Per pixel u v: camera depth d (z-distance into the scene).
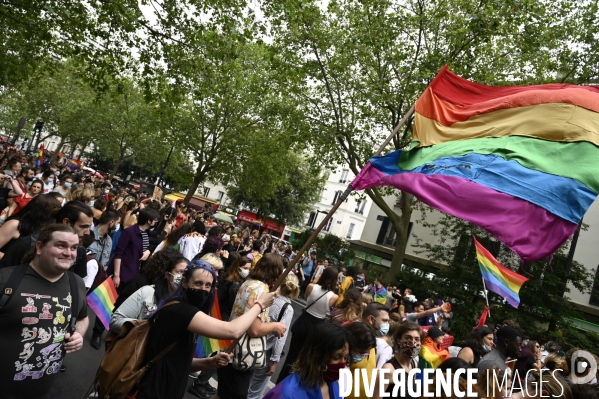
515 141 4.55
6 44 16.59
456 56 17.30
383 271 30.22
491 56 17.72
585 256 22.64
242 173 32.41
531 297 16.44
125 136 48.16
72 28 13.29
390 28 17.88
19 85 23.41
